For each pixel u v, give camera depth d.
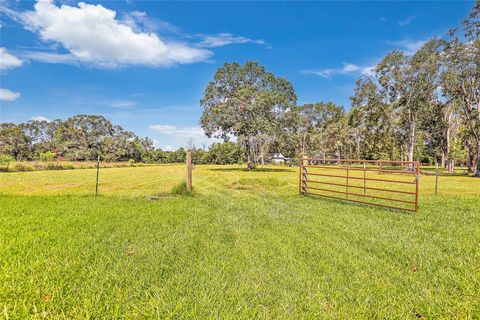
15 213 6.72
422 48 32.97
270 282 3.14
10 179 20.09
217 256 3.95
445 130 41.44
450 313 2.61
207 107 35.00
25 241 4.30
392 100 37.16
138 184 16.50
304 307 2.65
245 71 34.56
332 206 8.84
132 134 89.06
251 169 37.78
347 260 3.93
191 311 2.44
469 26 28.28
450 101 35.56
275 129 32.81
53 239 4.55
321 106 72.75
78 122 83.81
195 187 15.00
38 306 2.48
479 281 3.24
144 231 5.23
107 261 3.59
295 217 7.00
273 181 16.69
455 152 38.88
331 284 3.15
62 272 3.21
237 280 3.17
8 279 2.93
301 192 12.05
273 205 8.94
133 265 3.51
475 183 19.33
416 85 34.41
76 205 8.08
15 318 2.27
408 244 4.75
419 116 38.75
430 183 19.31
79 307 2.47
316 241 4.85
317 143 70.44
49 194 11.07
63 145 78.12
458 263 3.85
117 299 2.64
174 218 6.48
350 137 64.69
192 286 2.98
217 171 33.81
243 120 33.31
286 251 4.23
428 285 3.19
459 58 29.34
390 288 3.10
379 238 5.12
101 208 7.62
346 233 5.45
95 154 78.88
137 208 7.73
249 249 4.30
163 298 2.69
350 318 2.49
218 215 7.09
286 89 35.00
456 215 7.48
